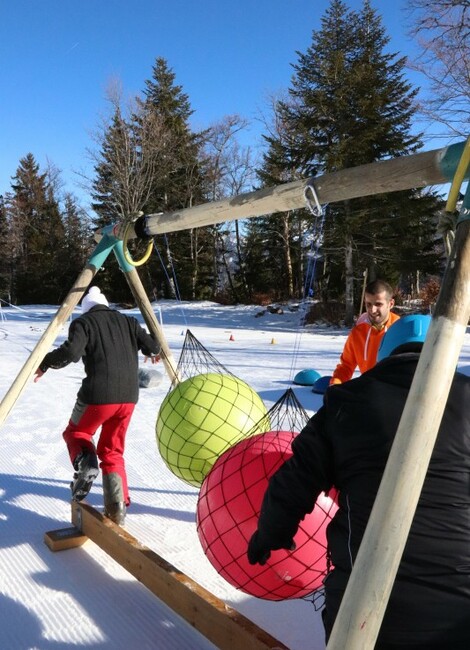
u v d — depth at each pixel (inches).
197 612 104.6
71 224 1889.8
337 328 1042.7
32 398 319.6
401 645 64.6
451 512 66.3
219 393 141.3
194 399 140.3
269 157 1193.4
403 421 60.6
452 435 68.4
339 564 72.3
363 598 57.1
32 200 2135.8
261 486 98.3
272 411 138.9
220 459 106.5
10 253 2039.9
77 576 128.8
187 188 1544.0
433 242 1146.0
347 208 1012.5
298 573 96.3
